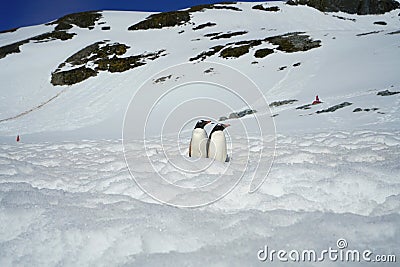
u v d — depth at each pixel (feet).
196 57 111.75
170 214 8.55
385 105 43.83
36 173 15.30
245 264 6.14
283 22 155.43
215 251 6.65
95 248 7.22
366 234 7.09
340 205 9.20
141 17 183.83
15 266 6.66
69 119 83.46
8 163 17.25
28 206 9.30
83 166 17.62
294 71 86.63
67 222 8.24
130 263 6.38
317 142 22.07
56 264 6.72
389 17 157.58
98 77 113.60
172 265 6.19
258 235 7.33
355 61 81.15
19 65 130.93
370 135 22.94
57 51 138.82
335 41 104.88
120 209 9.12
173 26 159.22
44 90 111.34
